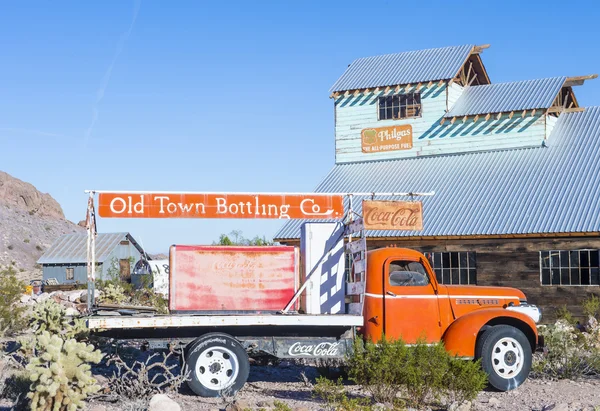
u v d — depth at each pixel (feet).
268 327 38.83
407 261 40.96
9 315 58.80
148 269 103.19
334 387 34.65
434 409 34.45
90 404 33.83
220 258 39.24
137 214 39.29
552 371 44.50
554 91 94.99
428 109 99.71
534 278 74.02
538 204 77.97
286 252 39.83
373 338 39.55
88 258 39.29
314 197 41.09
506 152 92.89
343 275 40.47
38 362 30.40
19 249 337.52
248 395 36.91
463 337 39.47
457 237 76.38
